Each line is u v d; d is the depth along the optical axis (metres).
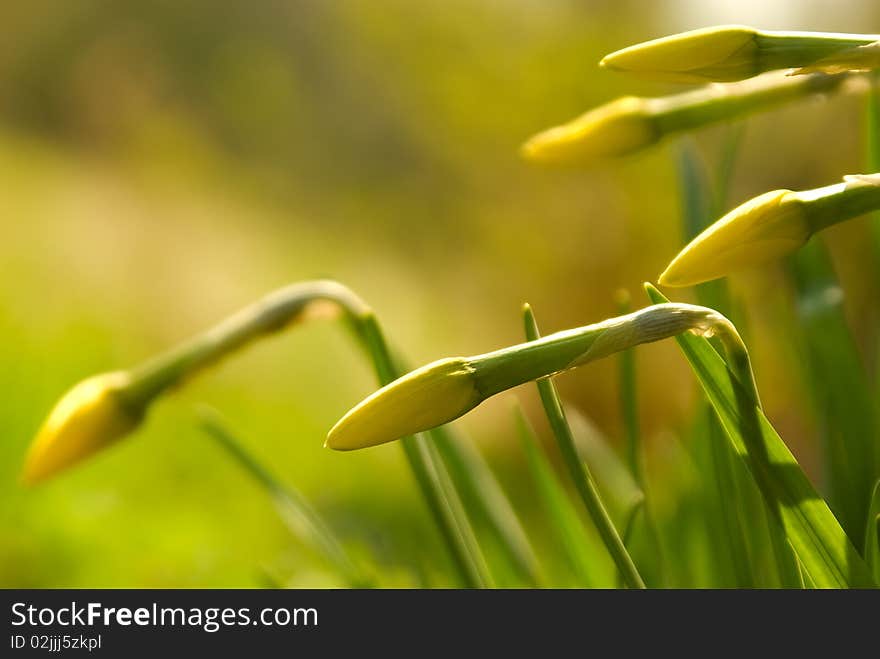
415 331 3.75
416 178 3.57
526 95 2.86
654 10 2.86
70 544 1.66
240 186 5.74
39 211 4.26
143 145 5.04
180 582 1.60
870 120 0.73
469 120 2.90
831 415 0.73
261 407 2.89
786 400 1.79
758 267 0.63
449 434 0.78
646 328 0.63
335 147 5.61
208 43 6.46
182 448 2.26
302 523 0.77
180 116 5.64
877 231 0.76
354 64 4.64
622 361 0.73
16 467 1.83
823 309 0.74
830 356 0.73
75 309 3.25
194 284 4.02
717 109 0.71
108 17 7.43
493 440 2.77
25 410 2.11
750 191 2.19
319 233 5.36
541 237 2.76
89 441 0.76
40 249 3.77
